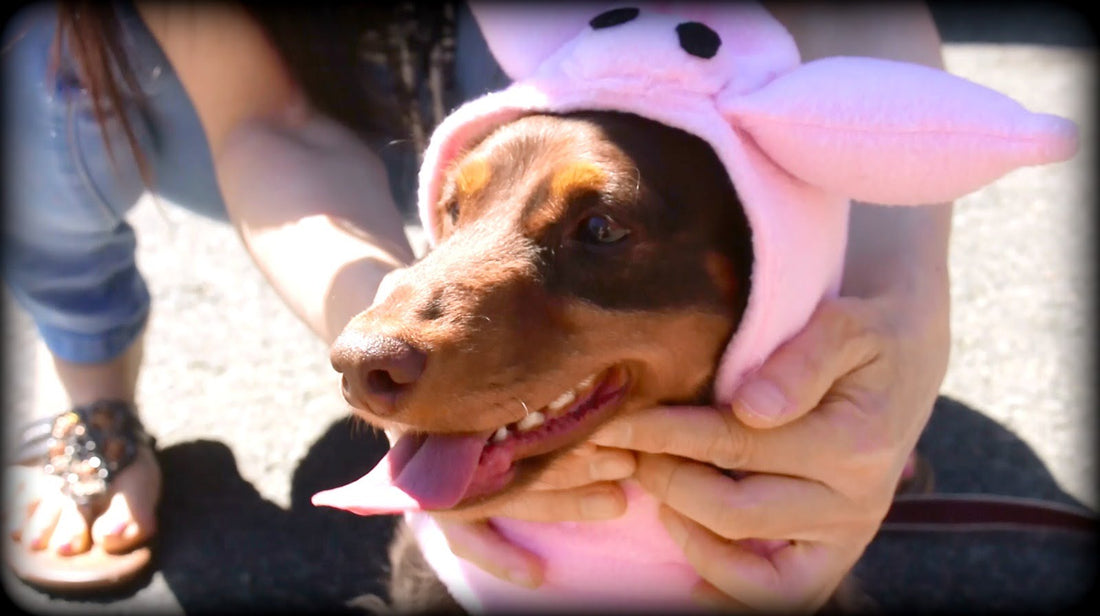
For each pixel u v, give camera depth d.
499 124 0.53
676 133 0.49
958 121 0.44
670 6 0.52
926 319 0.56
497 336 0.46
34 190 0.73
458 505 0.48
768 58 0.50
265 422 0.87
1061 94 1.39
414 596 0.65
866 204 0.63
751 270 0.49
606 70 0.49
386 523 0.78
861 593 0.67
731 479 0.52
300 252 0.63
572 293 0.48
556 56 0.52
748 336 0.49
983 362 0.92
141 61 0.74
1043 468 0.81
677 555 0.56
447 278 0.46
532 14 0.54
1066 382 0.89
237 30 0.69
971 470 0.81
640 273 0.48
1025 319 0.97
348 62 0.73
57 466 0.76
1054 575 0.73
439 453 0.47
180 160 0.83
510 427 0.49
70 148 0.72
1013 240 1.11
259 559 0.75
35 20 0.72
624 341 0.49
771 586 0.53
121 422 0.78
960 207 1.18
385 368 0.44
